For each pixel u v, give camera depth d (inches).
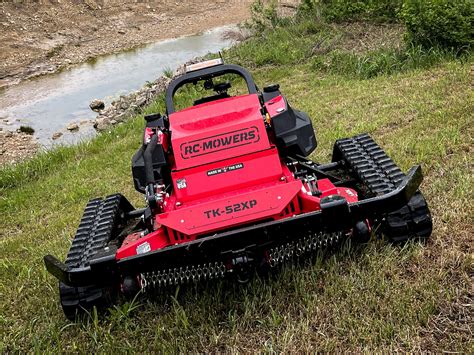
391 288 162.4
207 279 177.6
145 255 153.7
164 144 193.9
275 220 163.0
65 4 1027.3
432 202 207.0
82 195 330.0
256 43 624.1
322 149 297.1
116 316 172.2
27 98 698.2
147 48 891.4
